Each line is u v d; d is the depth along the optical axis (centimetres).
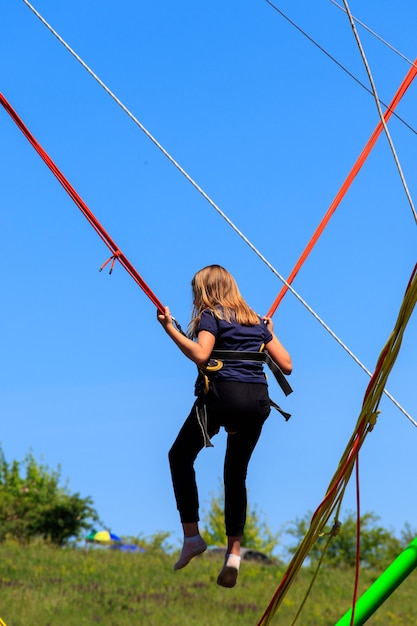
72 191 764
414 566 752
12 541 3866
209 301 784
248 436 777
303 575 3397
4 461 4453
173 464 793
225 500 790
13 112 757
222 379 761
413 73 872
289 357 802
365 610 758
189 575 3212
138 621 2347
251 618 2552
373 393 686
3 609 2388
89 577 3009
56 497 4266
